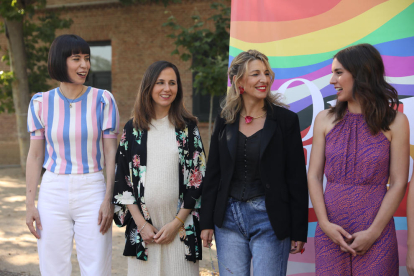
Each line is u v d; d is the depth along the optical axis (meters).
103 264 2.37
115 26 10.99
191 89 10.23
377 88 1.87
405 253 2.52
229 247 2.16
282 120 2.14
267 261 2.07
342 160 1.92
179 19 10.29
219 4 6.58
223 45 6.56
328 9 2.66
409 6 2.51
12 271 3.40
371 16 2.58
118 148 2.34
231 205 2.15
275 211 2.07
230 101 2.19
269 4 2.76
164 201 2.25
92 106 2.40
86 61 2.37
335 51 2.65
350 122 1.95
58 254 2.36
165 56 10.55
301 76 2.72
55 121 2.37
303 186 2.11
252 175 2.12
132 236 2.29
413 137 2.52
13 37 7.61
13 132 12.63
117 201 2.28
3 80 7.61
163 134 2.29
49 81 11.04
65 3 11.30
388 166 1.89
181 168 2.27
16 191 6.63
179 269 2.28
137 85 10.93
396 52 2.54
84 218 2.34
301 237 2.09
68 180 2.33
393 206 1.81
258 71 2.08
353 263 1.88
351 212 1.87
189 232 2.28
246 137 2.13
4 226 4.68
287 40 2.74
